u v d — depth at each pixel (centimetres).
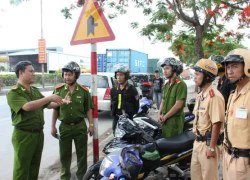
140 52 2664
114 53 2392
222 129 384
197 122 394
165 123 535
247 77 304
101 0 716
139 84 1628
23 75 428
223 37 1108
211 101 375
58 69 4266
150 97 1617
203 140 386
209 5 650
